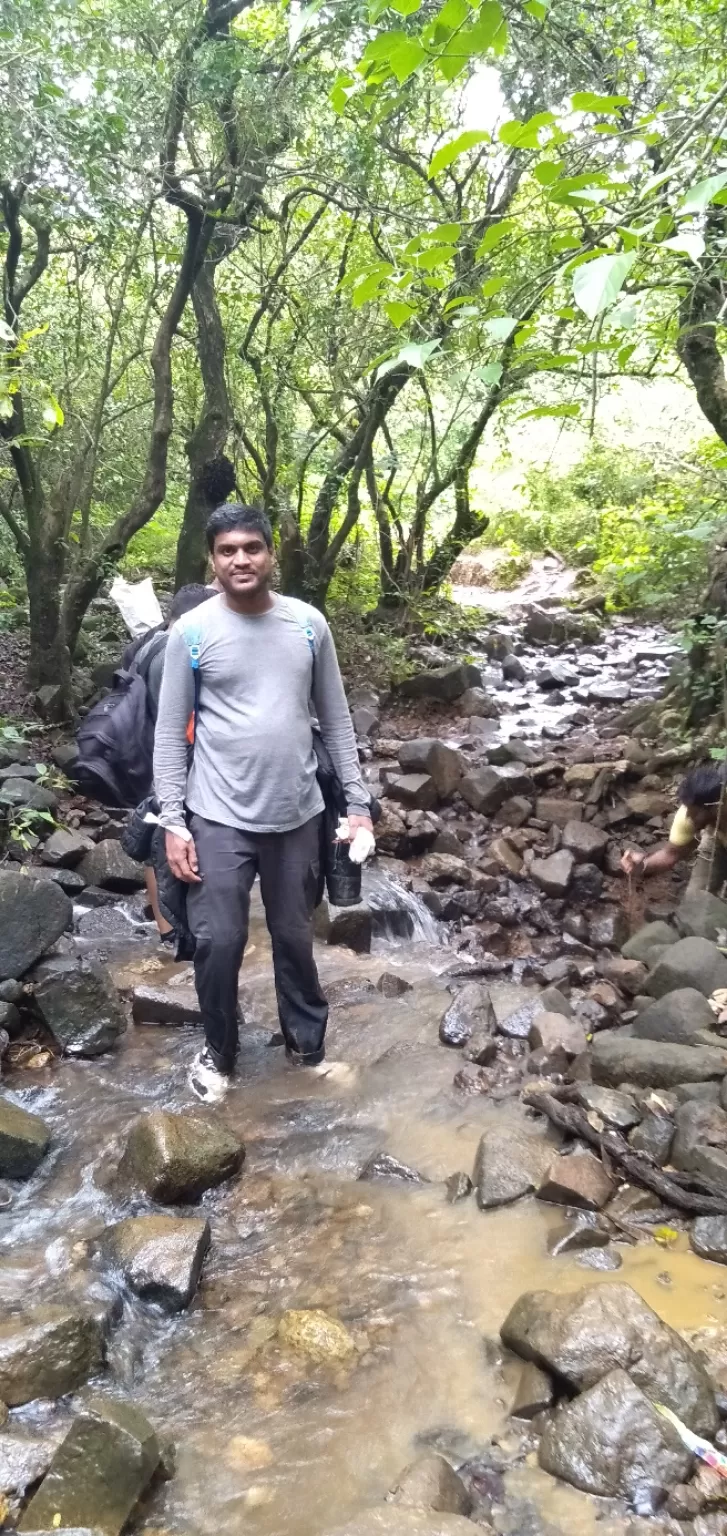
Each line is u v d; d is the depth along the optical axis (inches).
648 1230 110.5
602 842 218.4
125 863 206.8
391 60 81.1
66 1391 89.0
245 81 239.8
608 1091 129.7
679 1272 104.0
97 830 226.8
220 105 247.0
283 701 123.9
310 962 139.0
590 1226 109.7
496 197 287.4
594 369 104.7
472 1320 97.6
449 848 233.0
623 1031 150.5
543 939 198.8
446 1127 131.0
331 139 260.7
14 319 255.9
